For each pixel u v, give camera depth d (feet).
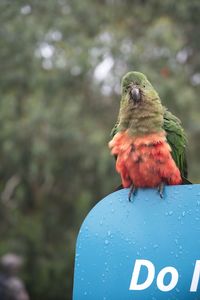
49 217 53.06
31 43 41.32
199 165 44.14
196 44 46.50
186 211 10.76
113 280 10.68
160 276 10.48
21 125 42.55
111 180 43.50
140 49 41.65
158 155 15.02
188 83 45.27
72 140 43.50
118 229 10.91
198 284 10.32
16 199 52.54
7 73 42.45
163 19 42.50
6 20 39.78
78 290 10.80
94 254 10.87
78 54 41.04
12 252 51.31
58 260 52.42
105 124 45.44
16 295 32.81
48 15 41.55
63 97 44.21
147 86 16.63
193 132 43.60
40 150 41.78
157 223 10.78
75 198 51.80
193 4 44.57
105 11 44.57
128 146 15.34
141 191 11.08
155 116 15.81
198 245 10.53
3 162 47.65
